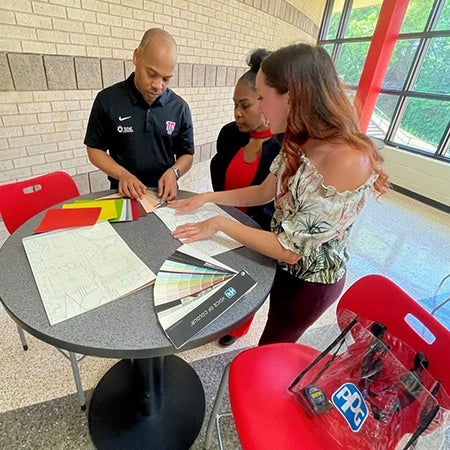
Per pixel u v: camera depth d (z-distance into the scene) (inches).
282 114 31.5
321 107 28.1
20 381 48.3
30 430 42.3
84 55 74.4
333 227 29.3
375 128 177.8
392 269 91.4
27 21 62.6
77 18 70.1
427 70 148.9
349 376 29.1
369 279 33.7
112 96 52.3
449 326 71.1
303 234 29.4
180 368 52.7
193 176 132.5
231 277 29.6
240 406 29.9
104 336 22.5
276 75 28.8
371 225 119.6
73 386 48.3
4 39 60.7
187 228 36.5
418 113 154.7
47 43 67.1
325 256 35.7
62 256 30.7
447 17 137.9
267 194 44.3
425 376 26.4
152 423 43.9
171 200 46.0
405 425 25.1
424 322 28.5
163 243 34.4
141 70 48.0
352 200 28.3
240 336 57.8
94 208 40.8
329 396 28.9
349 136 28.1
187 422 44.8
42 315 23.8
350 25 197.5
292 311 40.9
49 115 73.0
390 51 139.4
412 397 25.2
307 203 29.0
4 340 54.6
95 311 24.6
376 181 30.3
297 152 30.5
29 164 73.6
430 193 145.6
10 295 25.5
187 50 104.5
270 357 35.2
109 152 59.0
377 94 149.8
